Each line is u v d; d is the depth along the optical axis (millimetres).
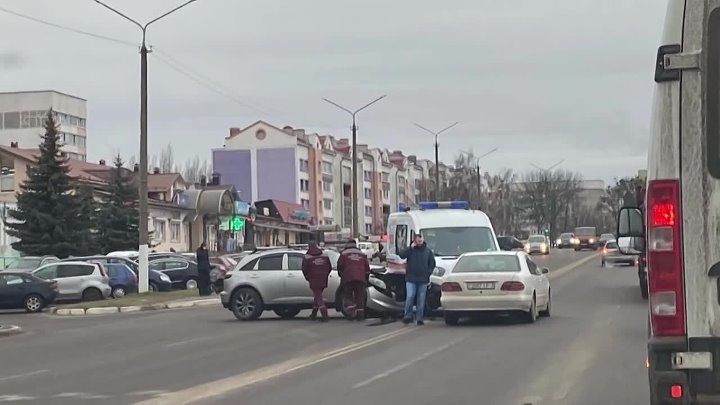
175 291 36656
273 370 12938
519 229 118438
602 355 13461
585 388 10570
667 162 5613
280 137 104125
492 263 19125
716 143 5527
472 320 20172
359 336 17516
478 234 22688
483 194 110562
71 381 12617
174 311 28656
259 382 11742
